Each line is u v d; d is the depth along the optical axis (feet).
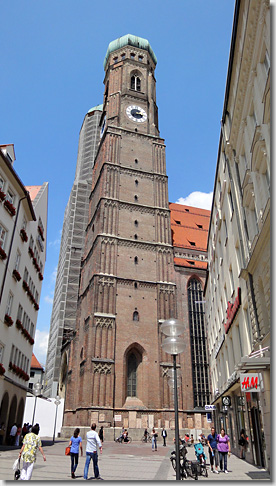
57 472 59.82
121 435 148.97
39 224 156.15
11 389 113.09
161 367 172.96
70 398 185.88
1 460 69.05
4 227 105.70
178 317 193.06
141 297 184.65
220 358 124.77
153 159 227.40
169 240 205.57
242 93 70.95
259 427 63.82
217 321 129.08
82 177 369.71
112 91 251.60
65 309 302.45
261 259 60.03
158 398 167.43
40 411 238.07
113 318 172.24
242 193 73.05
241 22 66.49
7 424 111.65
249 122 68.80
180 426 167.32
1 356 105.29
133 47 271.08
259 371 60.29
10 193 113.39
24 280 131.34
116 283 181.57
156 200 213.66
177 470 40.81
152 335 178.50
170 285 193.06
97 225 201.26
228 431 106.83
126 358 171.42
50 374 299.99
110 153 215.92
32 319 144.66
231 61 74.64
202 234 247.91
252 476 53.16
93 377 157.99
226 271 100.89
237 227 79.71
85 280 209.36
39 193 160.86
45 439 182.91
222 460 61.93
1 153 100.68
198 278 208.74
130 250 193.26
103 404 155.02
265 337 57.98
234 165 83.51
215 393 139.54
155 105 261.03
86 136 394.93
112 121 231.09
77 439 55.88
